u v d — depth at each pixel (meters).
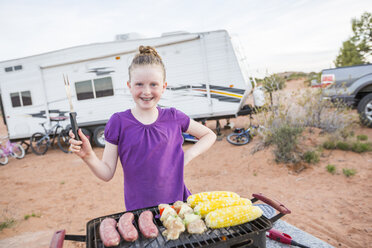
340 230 3.07
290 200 3.93
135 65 1.38
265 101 6.31
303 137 5.89
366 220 3.22
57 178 6.32
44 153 9.20
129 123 1.46
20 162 8.51
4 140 13.37
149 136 1.47
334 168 4.72
